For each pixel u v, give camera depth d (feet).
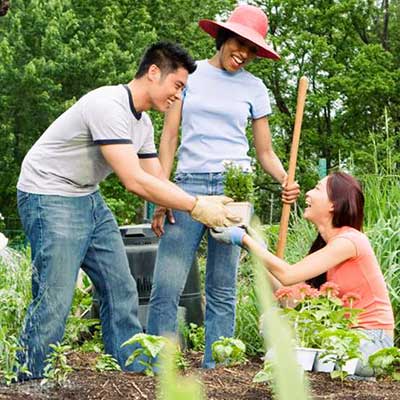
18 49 99.71
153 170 14.56
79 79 98.53
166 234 15.99
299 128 16.26
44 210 13.46
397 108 113.19
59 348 12.58
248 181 15.16
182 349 19.38
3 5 19.83
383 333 14.34
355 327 14.37
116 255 14.25
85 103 13.32
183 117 15.94
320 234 15.21
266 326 0.93
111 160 13.14
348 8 110.83
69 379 12.68
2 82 97.86
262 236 1.64
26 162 13.80
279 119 107.34
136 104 13.60
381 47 110.22
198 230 15.96
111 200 95.35
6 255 22.29
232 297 16.19
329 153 112.37
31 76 95.91
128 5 106.42
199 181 15.67
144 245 20.71
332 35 114.73
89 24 101.81
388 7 116.88
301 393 0.89
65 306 13.50
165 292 15.96
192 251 16.03
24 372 12.92
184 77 13.61
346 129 114.83
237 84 15.99
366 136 112.68
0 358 12.80
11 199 101.09
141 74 13.60
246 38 15.31
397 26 120.78
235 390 12.35
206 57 103.76
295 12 112.47
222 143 15.71
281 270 13.98
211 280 16.14
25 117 98.22
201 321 21.21
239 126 15.89
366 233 20.10
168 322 15.98
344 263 14.52
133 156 13.17
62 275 13.46
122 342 14.37
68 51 96.84
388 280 18.94
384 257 19.54
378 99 112.88
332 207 14.75
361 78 109.60
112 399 11.76
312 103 110.11
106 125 13.10
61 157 13.51
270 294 1.01
